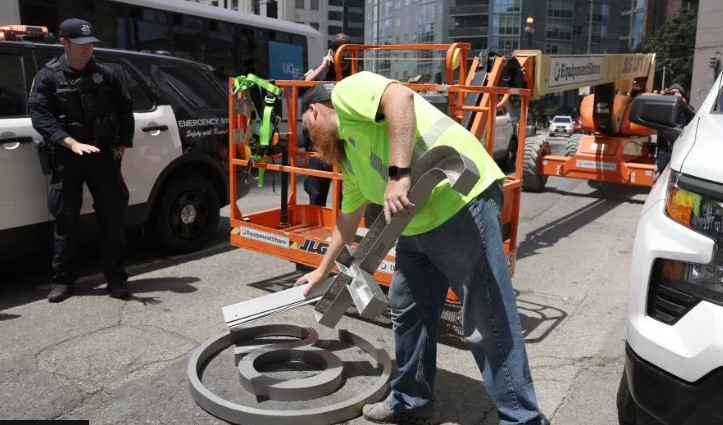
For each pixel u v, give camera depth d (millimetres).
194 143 5742
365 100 2385
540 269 5742
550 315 4520
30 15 9703
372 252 2604
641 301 2344
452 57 4137
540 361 3738
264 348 3580
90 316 4285
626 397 2770
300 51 16344
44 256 5723
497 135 12414
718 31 46531
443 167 2371
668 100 3654
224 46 13781
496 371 2494
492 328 2475
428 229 2518
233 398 3186
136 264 5523
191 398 3188
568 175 9812
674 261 2250
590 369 3639
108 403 3143
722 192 2162
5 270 5316
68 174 4387
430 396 2900
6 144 4418
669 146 6688
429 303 2801
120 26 11234
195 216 5859
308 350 3576
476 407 3160
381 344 3891
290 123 5203
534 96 5988
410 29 98500
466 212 2449
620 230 7500
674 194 2346
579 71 7340
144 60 5539
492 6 86938
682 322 2186
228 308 3189
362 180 2680
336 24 109750
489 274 2465
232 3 66312
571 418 3082
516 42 87062
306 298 3162
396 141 2309
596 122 9375
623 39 112688
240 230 4914
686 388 2137
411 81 4770
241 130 4895
